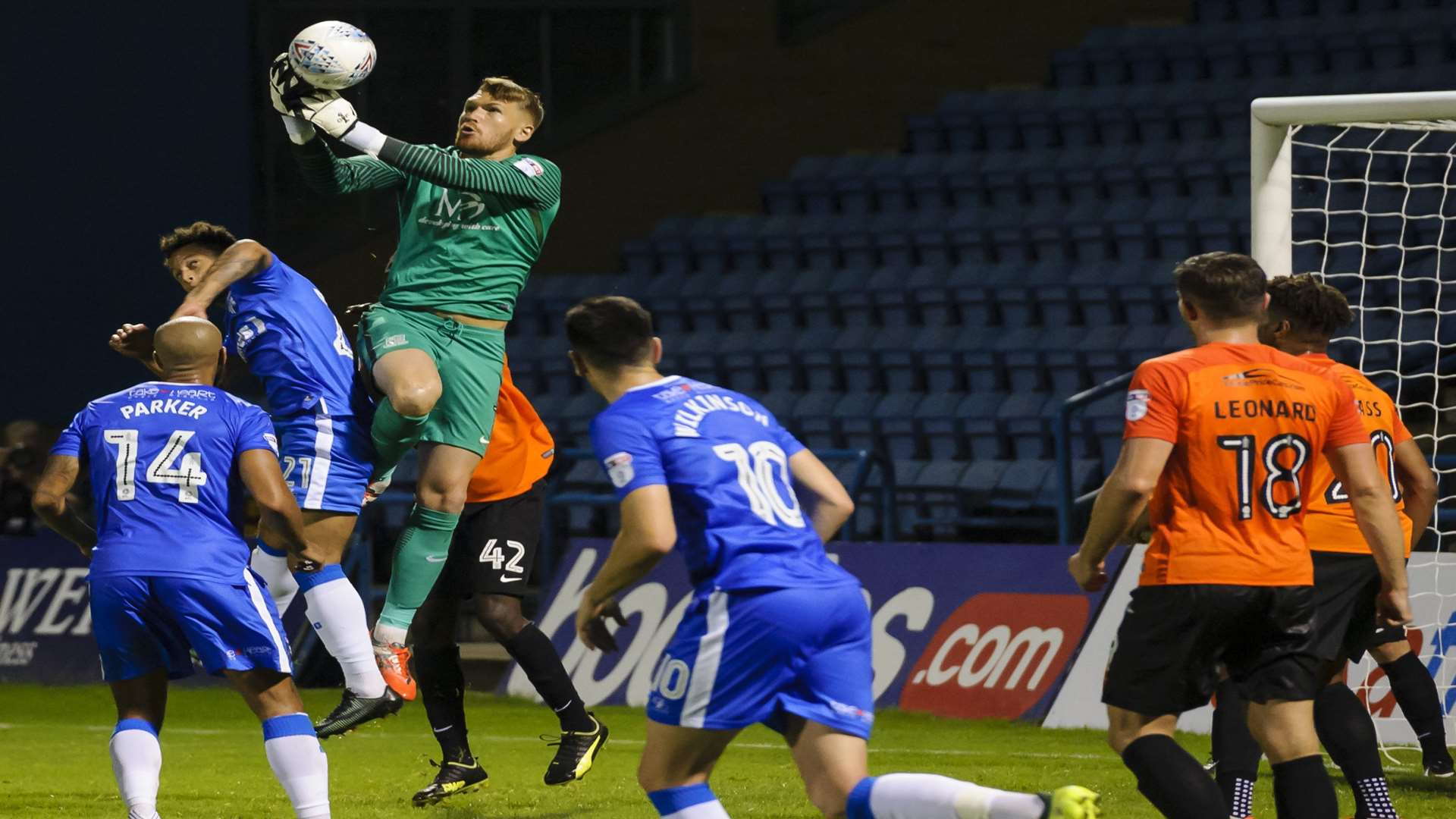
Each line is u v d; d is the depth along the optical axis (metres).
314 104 16.47
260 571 17.78
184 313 15.76
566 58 50.31
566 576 31.00
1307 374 12.68
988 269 45.88
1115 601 25.83
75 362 46.12
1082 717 25.34
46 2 46.00
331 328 17.52
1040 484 36.69
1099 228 45.16
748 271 48.84
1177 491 12.52
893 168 50.91
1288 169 19.47
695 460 11.34
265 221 46.91
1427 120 19.67
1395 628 18.94
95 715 28.92
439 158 16.84
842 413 41.94
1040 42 53.53
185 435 13.84
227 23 46.34
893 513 32.12
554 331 48.22
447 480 17.62
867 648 11.50
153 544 13.65
